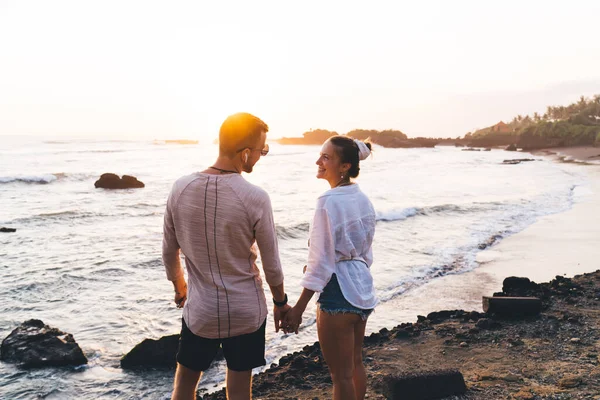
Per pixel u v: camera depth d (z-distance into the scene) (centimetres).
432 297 843
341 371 260
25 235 1558
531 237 1412
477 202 2373
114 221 1911
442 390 362
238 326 224
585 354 444
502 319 566
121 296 876
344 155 261
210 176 216
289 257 1216
